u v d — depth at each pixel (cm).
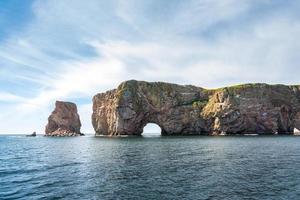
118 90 16875
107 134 18025
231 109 15212
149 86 17138
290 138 10838
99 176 2927
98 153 5619
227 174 2945
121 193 2191
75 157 4903
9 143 11300
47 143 10538
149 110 16850
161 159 4362
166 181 2622
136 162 4044
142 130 17600
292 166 3456
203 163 3828
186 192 2198
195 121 16412
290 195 2078
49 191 2277
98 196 2111
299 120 16175
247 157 4469
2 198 2075
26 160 4553
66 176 2952
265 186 2362
